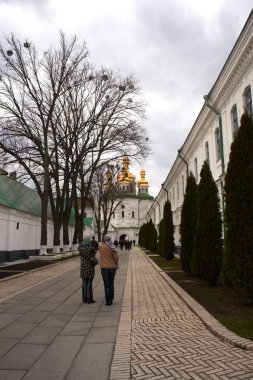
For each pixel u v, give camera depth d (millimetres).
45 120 26484
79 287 12750
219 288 11750
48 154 26891
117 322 7516
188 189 16391
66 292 11617
